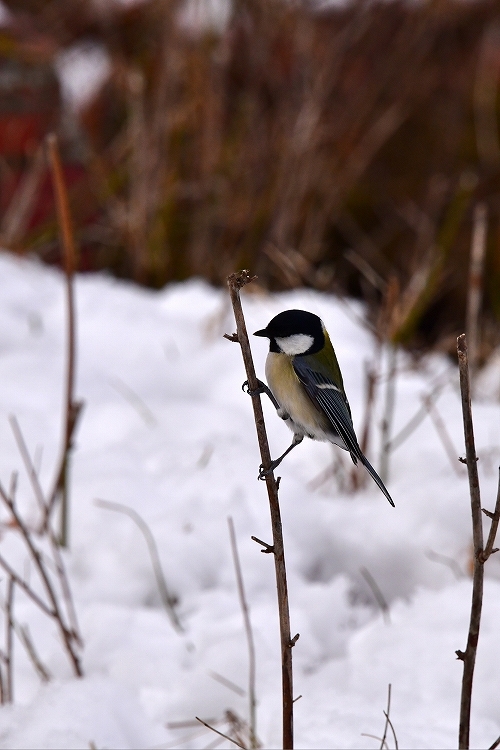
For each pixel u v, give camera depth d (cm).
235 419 902
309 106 1303
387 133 1452
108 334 1083
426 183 1484
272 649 599
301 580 682
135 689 564
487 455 795
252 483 766
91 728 488
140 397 961
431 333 1367
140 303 1191
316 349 562
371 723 494
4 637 602
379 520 723
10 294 1129
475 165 1473
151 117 1345
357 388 959
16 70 1302
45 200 1315
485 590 612
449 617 591
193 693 555
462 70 1590
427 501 721
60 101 1343
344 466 801
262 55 1348
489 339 1269
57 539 697
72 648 566
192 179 1380
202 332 1103
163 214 1319
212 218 1359
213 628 615
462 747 387
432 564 685
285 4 1357
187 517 712
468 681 382
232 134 1395
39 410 899
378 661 570
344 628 643
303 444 859
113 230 1336
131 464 795
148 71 1390
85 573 675
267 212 1320
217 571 682
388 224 1447
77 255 1316
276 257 1173
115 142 1419
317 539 728
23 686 565
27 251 1268
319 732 487
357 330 1127
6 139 1302
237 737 497
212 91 1335
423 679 545
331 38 1444
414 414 902
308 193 1388
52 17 1495
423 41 1519
